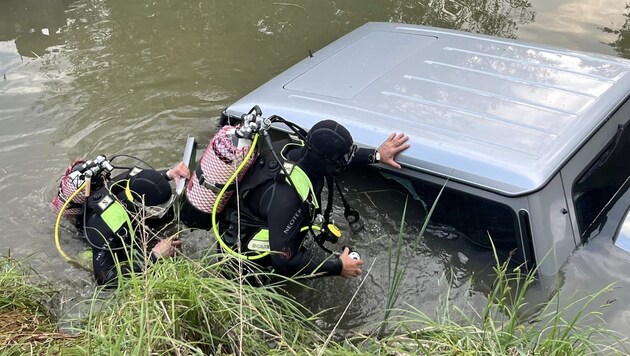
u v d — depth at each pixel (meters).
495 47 3.73
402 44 3.90
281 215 2.78
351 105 3.31
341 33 5.80
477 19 5.93
